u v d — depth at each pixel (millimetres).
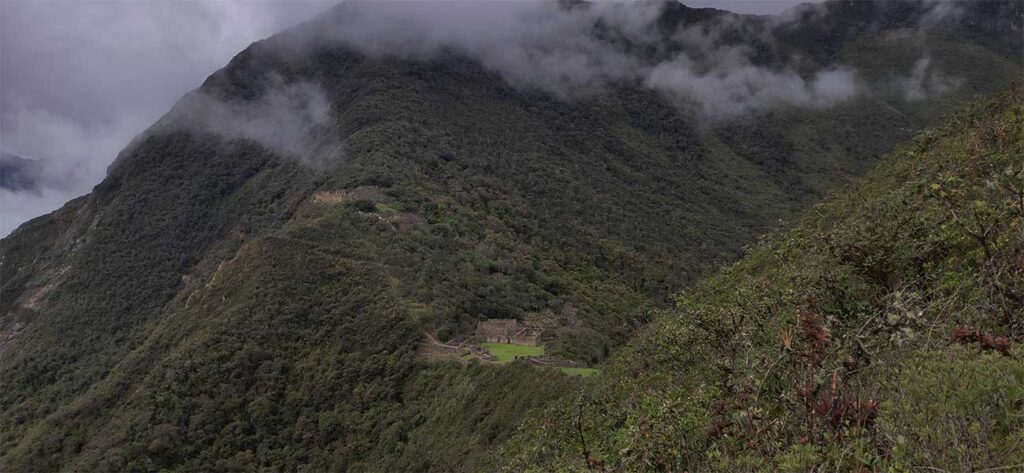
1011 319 5066
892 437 3662
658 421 7164
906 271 7445
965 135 16922
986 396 3812
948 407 3744
